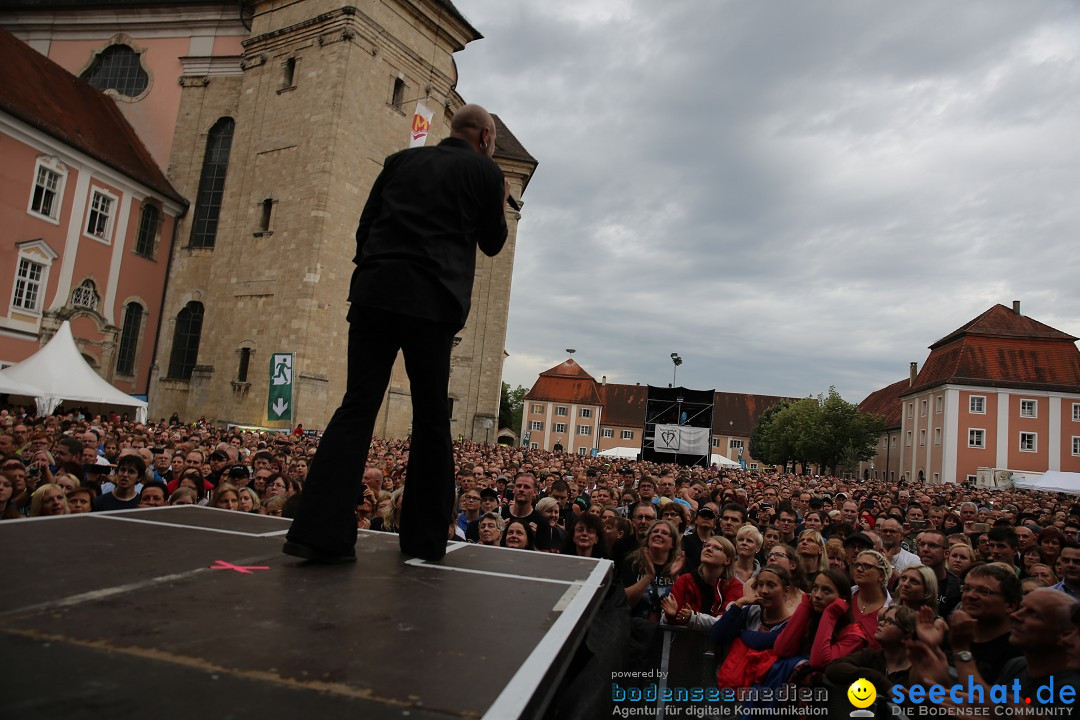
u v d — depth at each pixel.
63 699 1.41
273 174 32.56
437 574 2.94
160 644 1.76
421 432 3.29
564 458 25.31
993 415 56.50
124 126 37.84
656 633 5.25
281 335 30.48
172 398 35.12
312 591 2.44
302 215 30.97
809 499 13.37
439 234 3.08
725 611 5.22
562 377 102.19
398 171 3.23
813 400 73.88
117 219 33.47
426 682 1.70
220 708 1.45
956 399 57.28
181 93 37.66
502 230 3.39
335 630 2.03
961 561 7.16
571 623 2.31
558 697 2.72
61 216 30.53
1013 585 4.61
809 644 4.78
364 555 3.24
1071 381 56.34
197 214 36.69
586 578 3.11
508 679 1.76
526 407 100.12
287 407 25.56
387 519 8.12
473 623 2.24
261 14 34.94
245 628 1.96
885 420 75.12
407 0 33.12
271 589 2.40
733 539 7.89
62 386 21.69
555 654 1.98
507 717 1.53
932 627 4.44
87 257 32.00
